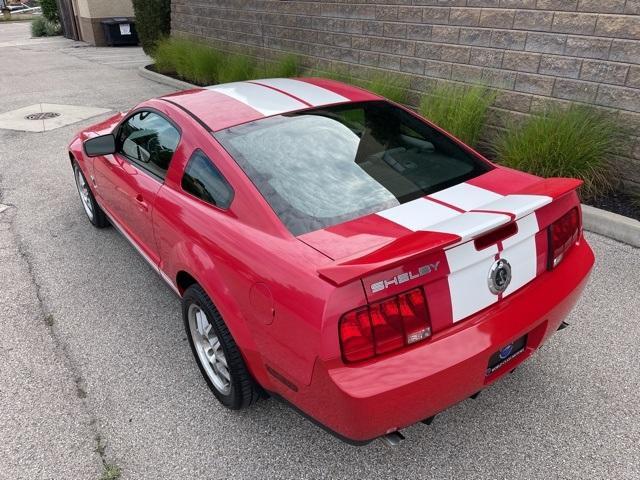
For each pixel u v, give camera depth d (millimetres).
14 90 11445
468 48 5922
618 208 4547
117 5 19016
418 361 1922
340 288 1849
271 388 2318
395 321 1881
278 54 9414
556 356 3045
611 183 4855
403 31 6680
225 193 2520
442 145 2877
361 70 7555
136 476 2447
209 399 2900
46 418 2809
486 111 5793
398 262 1778
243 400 2611
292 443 2588
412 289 1901
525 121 5500
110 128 4402
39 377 3117
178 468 2480
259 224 2316
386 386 1864
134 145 3547
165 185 3020
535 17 5160
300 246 2133
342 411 1903
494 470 2383
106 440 2654
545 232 2309
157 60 12359
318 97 3086
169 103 3219
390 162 2641
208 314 2555
